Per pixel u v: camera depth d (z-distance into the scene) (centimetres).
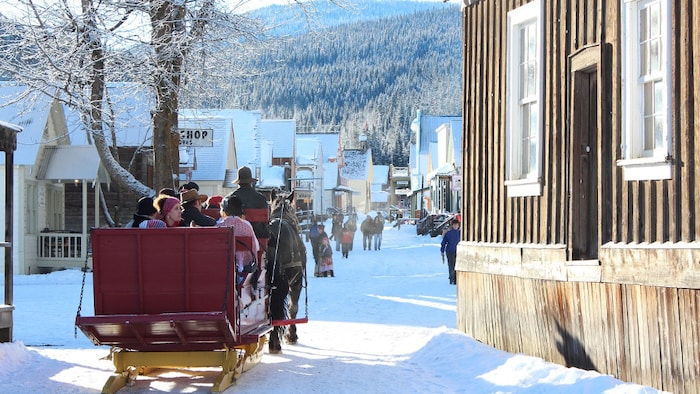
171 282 944
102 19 2283
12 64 2342
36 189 3306
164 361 998
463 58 1419
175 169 2475
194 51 2419
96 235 946
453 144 6356
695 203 807
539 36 1143
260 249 1177
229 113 6550
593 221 1040
